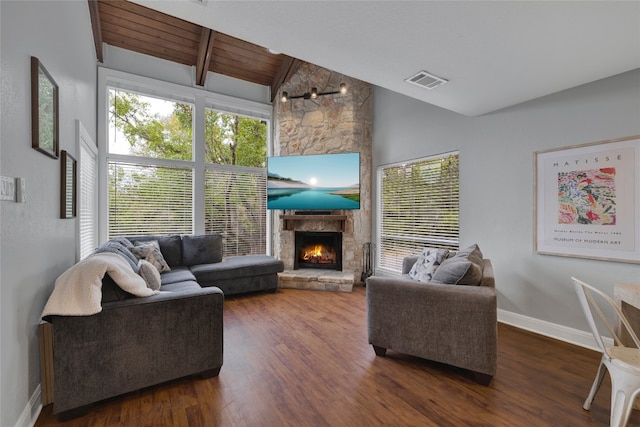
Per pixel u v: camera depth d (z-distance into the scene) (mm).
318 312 3561
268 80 5445
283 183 4891
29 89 1688
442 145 3902
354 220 4902
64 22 2432
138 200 4406
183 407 1811
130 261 2719
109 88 4242
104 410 1774
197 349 2061
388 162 4754
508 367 2307
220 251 4535
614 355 1643
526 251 3045
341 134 4918
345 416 1739
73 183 2643
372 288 2475
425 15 1756
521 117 3082
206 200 4957
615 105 2479
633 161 2389
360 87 4957
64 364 1667
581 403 1866
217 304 2129
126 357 1830
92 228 3758
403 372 2229
